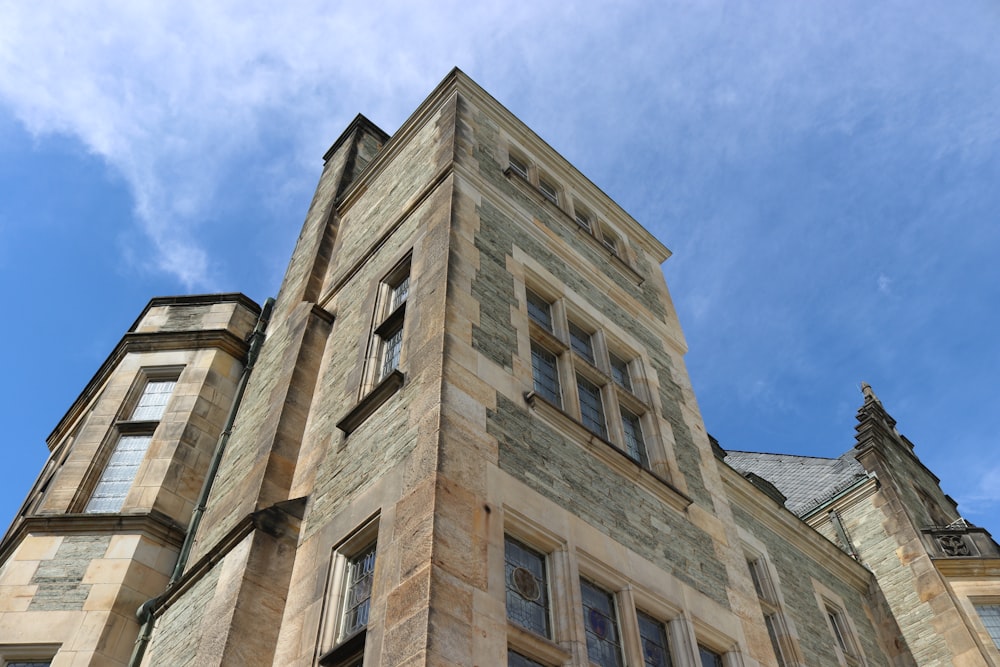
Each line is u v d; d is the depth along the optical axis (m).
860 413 23.53
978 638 16.55
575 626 6.79
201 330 14.44
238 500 9.61
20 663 9.57
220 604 7.62
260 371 13.03
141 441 12.86
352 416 8.74
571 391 9.52
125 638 9.88
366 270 11.81
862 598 17.61
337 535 7.56
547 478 7.89
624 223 15.45
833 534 20.66
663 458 10.28
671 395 11.88
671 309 14.38
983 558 18.02
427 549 6.13
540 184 13.88
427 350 8.27
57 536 10.90
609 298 12.50
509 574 6.87
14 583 10.23
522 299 10.10
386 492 7.23
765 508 15.66
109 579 10.35
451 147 11.95
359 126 19.11
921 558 18.38
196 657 7.37
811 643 13.81
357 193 15.05
